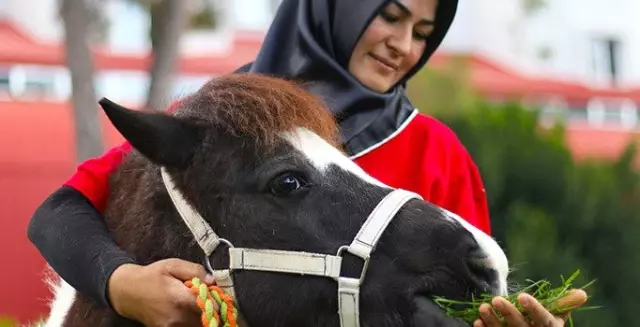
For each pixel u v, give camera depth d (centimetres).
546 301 248
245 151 261
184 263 255
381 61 326
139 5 1335
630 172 1226
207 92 273
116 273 259
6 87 1391
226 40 1609
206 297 246
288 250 254
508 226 1119
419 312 244
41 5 1554
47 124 1220
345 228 254
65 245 276
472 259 247
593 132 1595
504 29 1912
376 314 248
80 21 1050
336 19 327
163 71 1070
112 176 299
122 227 281
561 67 1962
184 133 264
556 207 1166
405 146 333
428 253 248
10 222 1052
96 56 1415
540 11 1939
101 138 1049
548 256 1080
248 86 270
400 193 261
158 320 250
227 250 258
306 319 253
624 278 1174
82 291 270
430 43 351
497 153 1146
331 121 277
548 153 1167
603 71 1997
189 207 264
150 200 273
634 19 2027
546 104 1702
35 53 1428
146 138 260
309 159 261
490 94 1672
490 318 233
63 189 297
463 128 1165
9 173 1095
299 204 257
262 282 255
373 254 251
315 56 324
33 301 993
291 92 272
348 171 264
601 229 1179
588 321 1120
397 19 323
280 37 340
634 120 1750
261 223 256
